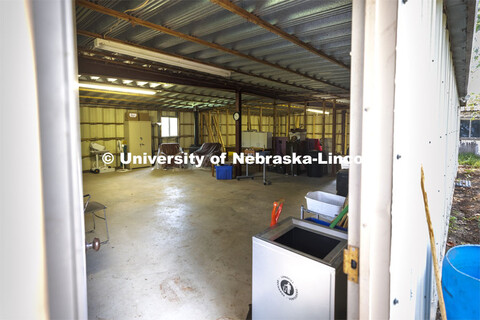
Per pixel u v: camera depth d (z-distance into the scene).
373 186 0.69
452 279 1.36
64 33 0.40
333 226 1.61
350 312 0.78
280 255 1.28
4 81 0.35
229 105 11.16
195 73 5.33
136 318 1.91
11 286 0.36
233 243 3.16
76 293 0.44
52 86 0.40
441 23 1.80
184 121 12.14
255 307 1.41
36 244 0.39
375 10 0.65
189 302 2.09
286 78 5.91
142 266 2.63
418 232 1.10
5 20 0.35
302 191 5.91
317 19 2.77
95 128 9.03
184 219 4.02
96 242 0.75
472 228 3.78
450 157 3.82
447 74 2.51
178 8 2.54
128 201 5.06
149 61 4.42
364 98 0.69
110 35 3.24
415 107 0.88
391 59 0.64
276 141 8.54
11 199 0.36
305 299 1.20
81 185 0.44
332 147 8.27
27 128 0.37
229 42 3.47
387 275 0.70
